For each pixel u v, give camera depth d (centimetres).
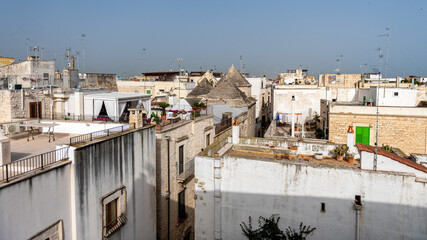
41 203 1004
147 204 1639
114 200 1384
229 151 1848
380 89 3014
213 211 1529
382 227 1296
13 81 2747
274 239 1402
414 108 2400
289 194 1409
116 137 1364
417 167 1282
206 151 1619
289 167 1405
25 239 950
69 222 1124
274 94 4128
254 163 1455
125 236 1446
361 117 2502
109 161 1320
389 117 2445
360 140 2514
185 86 5512
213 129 2681
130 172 1476
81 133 1702
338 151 1689
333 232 1359
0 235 870
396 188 1272
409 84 4372
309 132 3453
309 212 1386
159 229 1894
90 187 1209
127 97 2042
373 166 1327
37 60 3145
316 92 4041
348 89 4178
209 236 1547
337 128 2559
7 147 1125
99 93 2236
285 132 3366
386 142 2469
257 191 1456
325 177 1358
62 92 2173
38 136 1648
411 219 1261
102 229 1284
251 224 1472
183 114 2319
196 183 1548
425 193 1240
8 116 1861
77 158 1138
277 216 1433
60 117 2112
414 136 2408
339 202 1345
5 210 884
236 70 4719
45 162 1163
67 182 1112
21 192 933
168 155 1936
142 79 6425
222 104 3681
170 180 1978
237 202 1490
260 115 5797
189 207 2331
